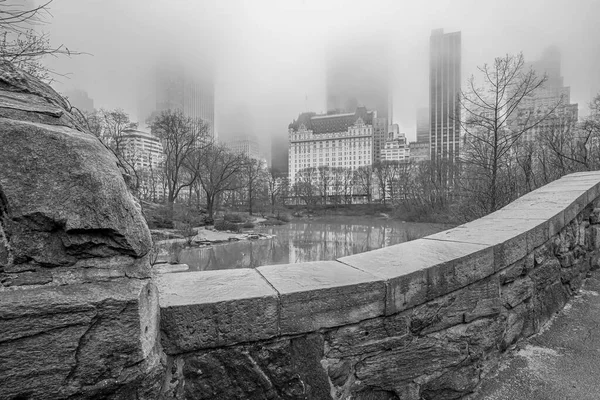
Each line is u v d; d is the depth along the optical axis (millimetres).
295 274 2051
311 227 44906
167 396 1494
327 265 2273
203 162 44281
